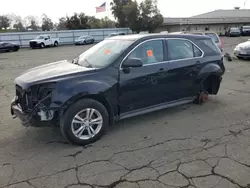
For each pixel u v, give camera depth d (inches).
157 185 99.4
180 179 103.2
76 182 102.4
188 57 181.3
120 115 152.8
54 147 134.2
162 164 115.0
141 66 147.7
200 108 196.5
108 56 153.2
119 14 1879.9
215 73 195.2
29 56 775.7
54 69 147.3
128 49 150.9
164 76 165.8
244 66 420.5
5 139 144.6
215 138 142.3
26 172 110.0
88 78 135.3
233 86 273.9
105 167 113.3
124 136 146.9
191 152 126.0
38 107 124.1
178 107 200.1
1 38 1344.7
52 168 113.1
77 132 132.9
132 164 115.6
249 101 214.8
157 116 180.4
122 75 146.1
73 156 124.0
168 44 170.9
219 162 116.0
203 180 102.3
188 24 1968.5
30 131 155.9
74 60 175.0
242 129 154.7
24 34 1397.6
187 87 184.9
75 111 129.6
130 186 99.2
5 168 113.4
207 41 199.5
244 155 122.3
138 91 154.9
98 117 139.6
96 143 138.3
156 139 142.1
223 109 193.6
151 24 1748.3
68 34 1547.7
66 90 126.1
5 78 357.4
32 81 128.6
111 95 142.3
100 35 1658.5
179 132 151.6
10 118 179.0
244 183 100.0
